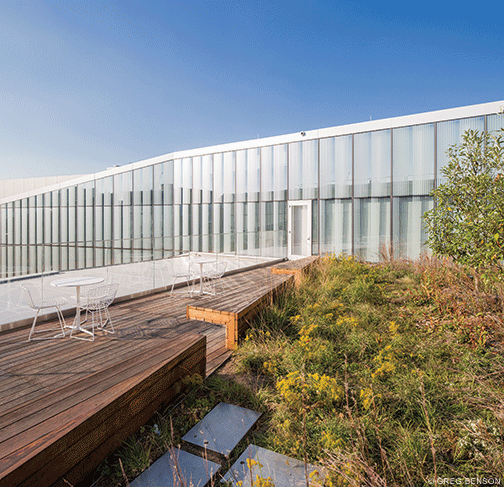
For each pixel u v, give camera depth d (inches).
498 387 114.3
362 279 270.2
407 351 150.8
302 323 189.9
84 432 76.1
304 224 439.8
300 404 109.1
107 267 268.8
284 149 451.5
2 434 70.6
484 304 169.3
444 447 89.1
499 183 135.7
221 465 85.8
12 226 681.0
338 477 74.7
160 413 108.3
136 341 164.7
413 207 368.5
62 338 170.6
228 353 165.5
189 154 526.6
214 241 434.9
